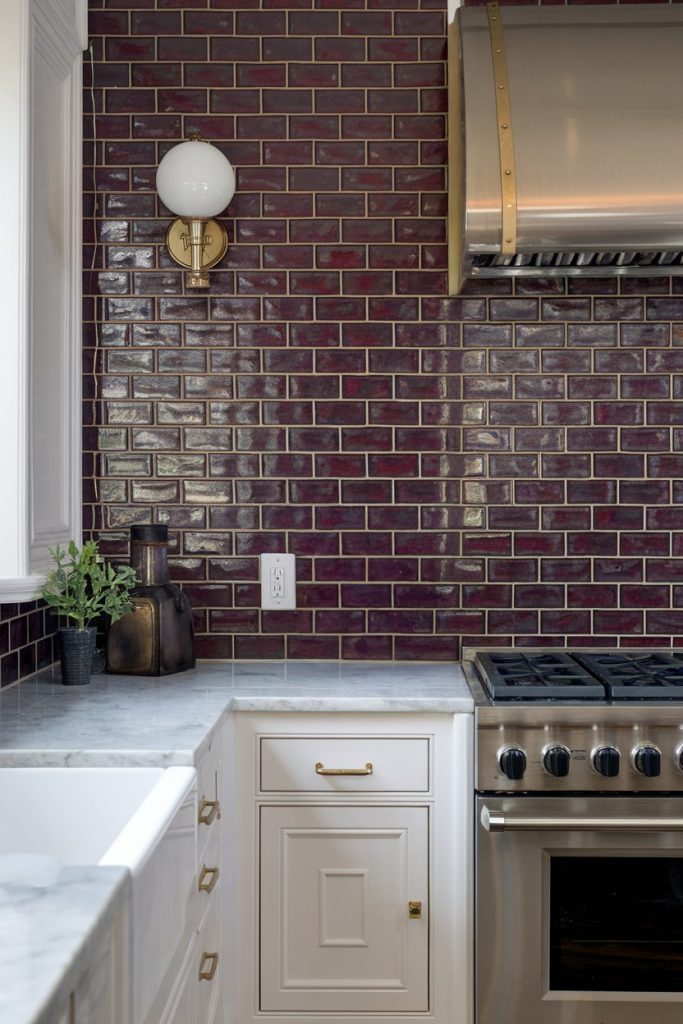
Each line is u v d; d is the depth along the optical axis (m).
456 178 2.34
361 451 2.44
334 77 2.43
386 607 2.45
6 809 1.55
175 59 2.43
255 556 2.45
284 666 2.39
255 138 2.43
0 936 0.82
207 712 1.88
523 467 2.44
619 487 2.44
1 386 1.96
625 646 2.44
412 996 2.04
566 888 1.99
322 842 2.05
